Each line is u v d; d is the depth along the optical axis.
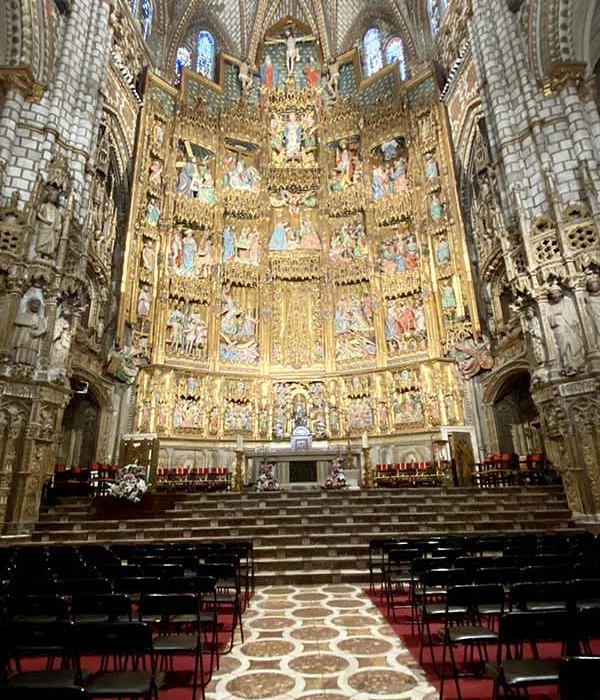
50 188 14.91
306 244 26.81
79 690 2.53
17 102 15.15
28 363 13.18
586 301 13.59
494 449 19.50
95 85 17.52
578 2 15.91
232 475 20.36
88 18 17.98
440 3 26.19
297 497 14.72
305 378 24.05
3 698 2.52
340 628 6.68
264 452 19.44
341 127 28.55
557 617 3.59
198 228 25.55
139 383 21.02
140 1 26.19
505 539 8.31
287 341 25.00
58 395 13.87
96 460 18.84
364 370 23.39
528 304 15.01
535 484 16.52
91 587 5.31
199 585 5.34
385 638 6.22
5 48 15.81
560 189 15.02
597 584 4.54
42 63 15.95
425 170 24.84
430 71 25.64
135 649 3.73
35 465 13.01
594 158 14.80
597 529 12.05
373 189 26.83
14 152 14.87
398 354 23.23
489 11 18.48
